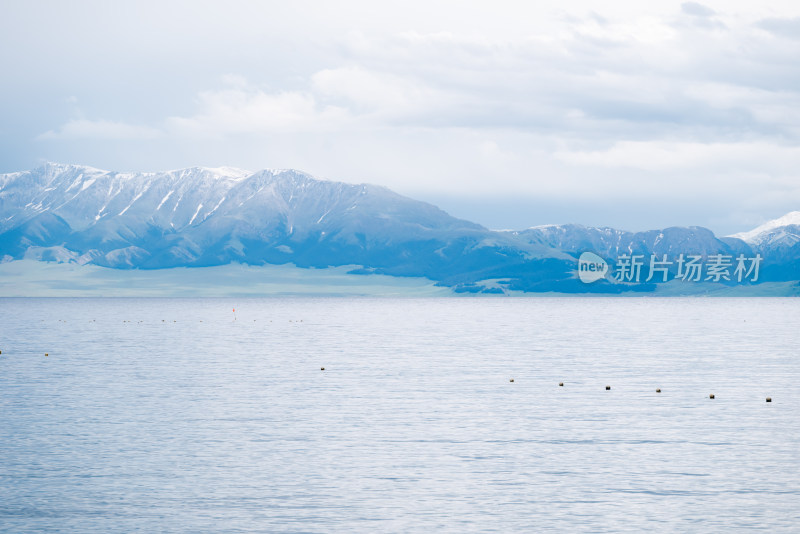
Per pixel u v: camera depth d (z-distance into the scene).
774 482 39.72
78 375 82.56
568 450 46.19
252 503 36.75
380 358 103.31
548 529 33.53
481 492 38.22
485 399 65.25
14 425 53.44
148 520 34.59
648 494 37.91
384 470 41.91
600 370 86.88
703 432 51.09
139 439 49.06
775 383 74.69
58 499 37.31
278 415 57.47
